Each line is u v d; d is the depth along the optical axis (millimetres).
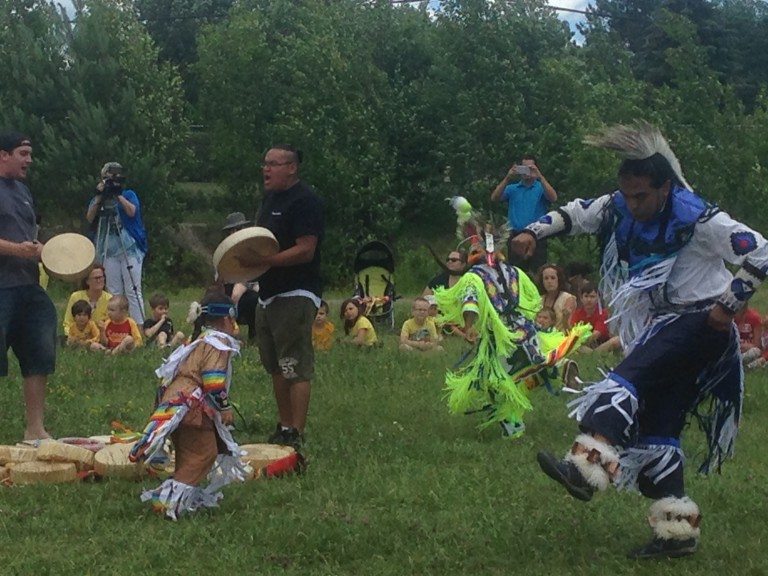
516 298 7816
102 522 5496
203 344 5762
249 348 11672
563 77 28031
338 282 26609
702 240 4844
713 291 4906
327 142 26578
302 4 32781
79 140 25000
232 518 5570
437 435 7723
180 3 43062
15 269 7254
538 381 7816
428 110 28625
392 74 30047
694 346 4859
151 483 6207
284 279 7227
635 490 5855
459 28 28281
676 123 27094
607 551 5051
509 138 27359
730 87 28672
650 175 4840
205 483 6156
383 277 16547
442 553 4953
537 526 5367
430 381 9820
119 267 13367
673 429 4977
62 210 25344
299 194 7230
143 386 9555
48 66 25969
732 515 5711
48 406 8586
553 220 5188
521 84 27922
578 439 4773
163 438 5488
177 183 29000
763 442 7711
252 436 7793
